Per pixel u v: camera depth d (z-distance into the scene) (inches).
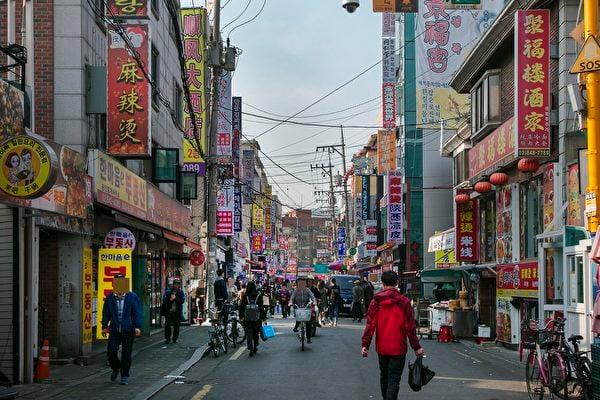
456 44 1526.8
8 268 464.1
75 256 592.7
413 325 342.0
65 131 607.8
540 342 398.0
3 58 562.3
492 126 877.2
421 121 1542.8
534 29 673.0
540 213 738.8
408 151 1563.7
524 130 676.7
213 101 911.7
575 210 627.2
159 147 935.7
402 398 410.3
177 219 1060.5
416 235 1550.2
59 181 461.4
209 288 903.1
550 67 705.6
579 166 577.0
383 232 1887.3
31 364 474.6
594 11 455.8
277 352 680.4
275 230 3789.4
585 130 522.0
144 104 637.3
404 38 1557.6
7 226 465.7
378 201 2014.0
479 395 422.0
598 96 463.5
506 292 766.5
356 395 420.2
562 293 592.4
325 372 526.3
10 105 437.7
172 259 1090.7
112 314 470.6
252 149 2260.1
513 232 806.5
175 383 481.7
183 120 1145.4
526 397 414.9
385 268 1860.2
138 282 846.5
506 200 837.8
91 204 602.5
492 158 844.6
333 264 2512.3
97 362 593.9
